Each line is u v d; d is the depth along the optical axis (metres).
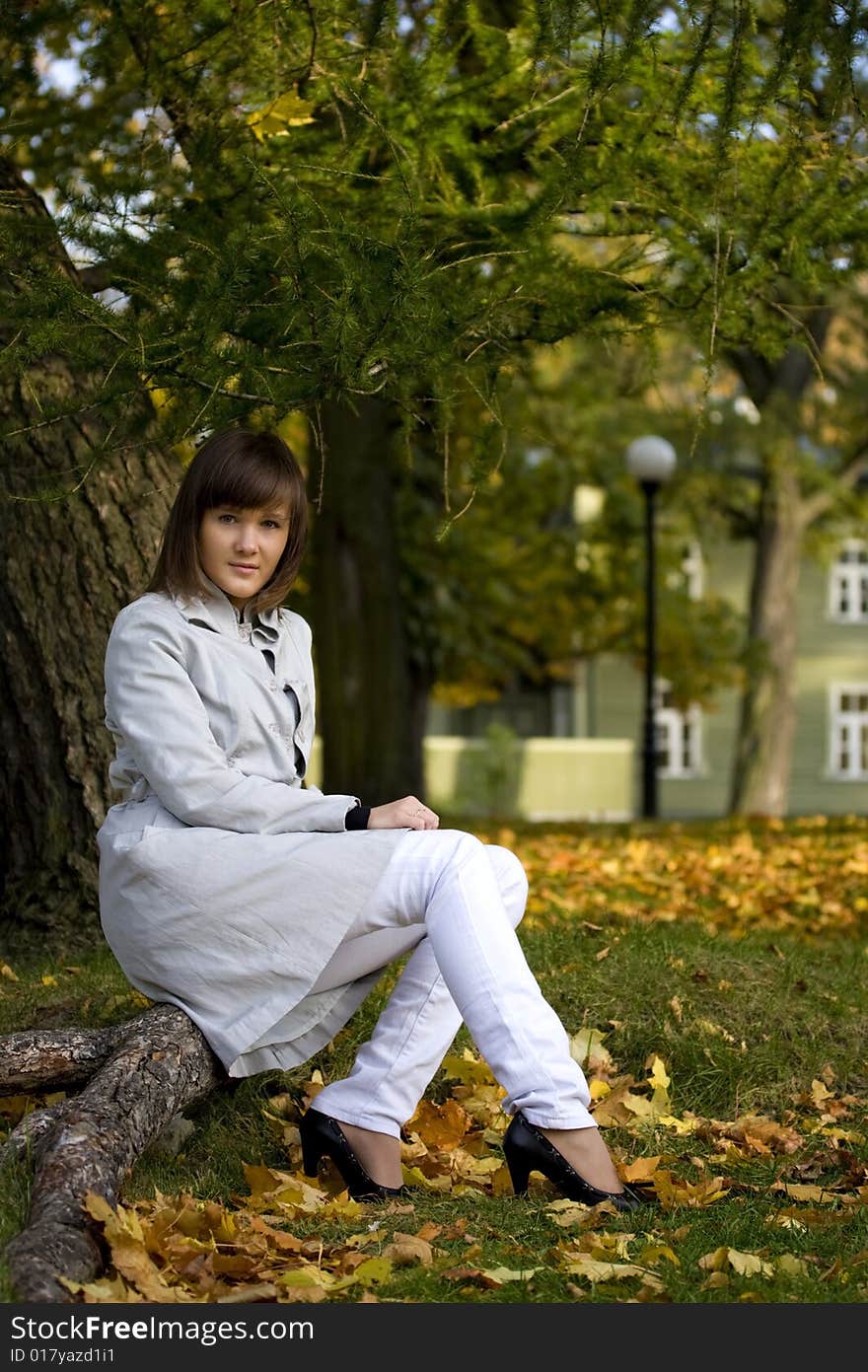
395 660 11.72
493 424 3.80
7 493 4.27
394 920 2.91
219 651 3.00
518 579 16.55
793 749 29.06
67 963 4.31
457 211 3.63
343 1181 3.05
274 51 3.76
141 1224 2.52
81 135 4.10
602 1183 2.81
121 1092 2.68
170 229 3.57
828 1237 2.75
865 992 4.40
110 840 2.95
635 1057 3.87
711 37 3.21
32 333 3.04
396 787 11.69
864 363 18.02
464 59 4.38
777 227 3.62
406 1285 2.45
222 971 2.86
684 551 18.73
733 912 6.21
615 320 3.81
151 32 3.77
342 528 11.52
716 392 17.89
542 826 11.68
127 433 3.53
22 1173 2.63
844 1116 3.65
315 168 3.47
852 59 3.18
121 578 4.45
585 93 3.34
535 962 4.28
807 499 19.70
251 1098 3.41
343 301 3.00
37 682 4.46
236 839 2.88
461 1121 3.36
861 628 29.33
